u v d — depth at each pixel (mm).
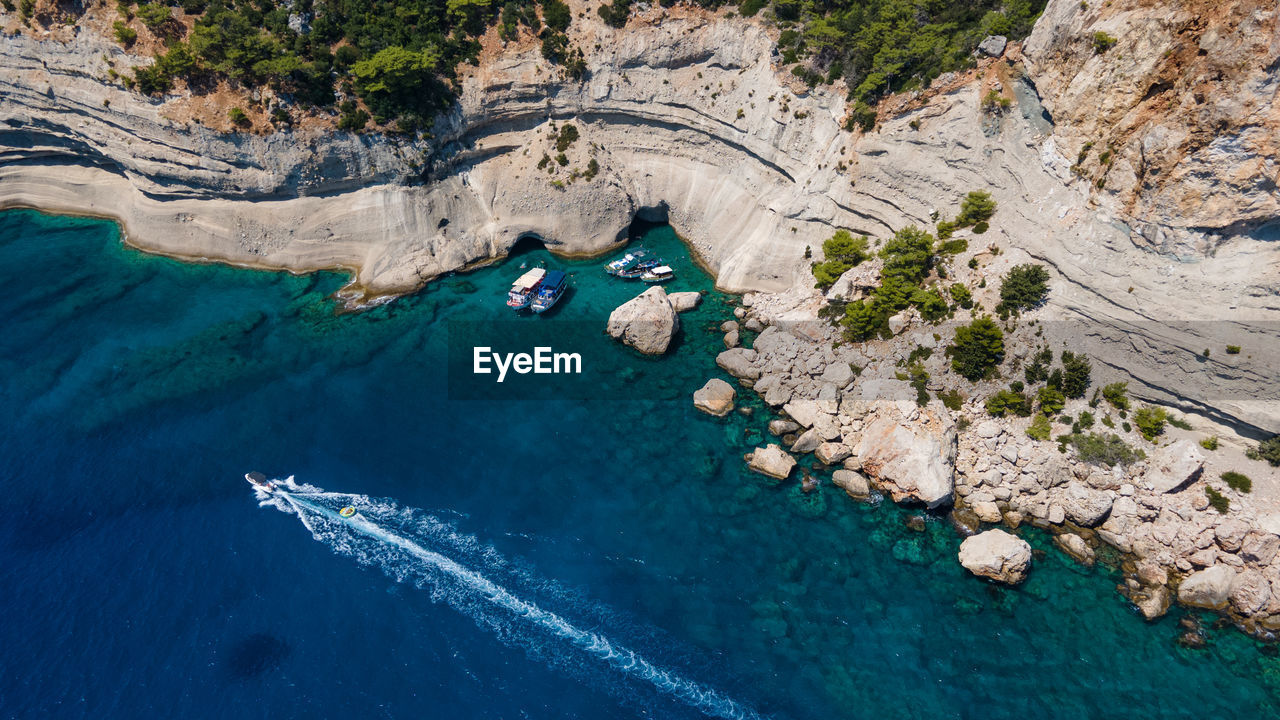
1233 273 52875
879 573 53656
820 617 50594
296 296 79875
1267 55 48438
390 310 78625
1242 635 49562
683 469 61406
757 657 48156
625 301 81062
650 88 85625
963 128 67375
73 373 67625
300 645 48062
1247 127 49781
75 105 80938
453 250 84375
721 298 81250
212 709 44625
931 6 74250
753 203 84688
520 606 50812
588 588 52031
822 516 57875
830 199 77250
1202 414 56625
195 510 56062
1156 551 54156
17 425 62000
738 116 82688
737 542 55562
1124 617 50812
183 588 50938
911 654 48406
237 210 82938
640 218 93000
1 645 47188
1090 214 59344
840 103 76188
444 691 45906
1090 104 59344
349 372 70000
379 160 81812
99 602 49812
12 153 89188
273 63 76188
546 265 86562
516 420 65438
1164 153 54062
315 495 57562
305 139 78750
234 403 65438
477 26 85000
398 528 55469
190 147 78812
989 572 52312
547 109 87250
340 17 82750
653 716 44844
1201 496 54094
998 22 66688
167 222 84375
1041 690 46344
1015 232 64375
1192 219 53281
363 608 50312
